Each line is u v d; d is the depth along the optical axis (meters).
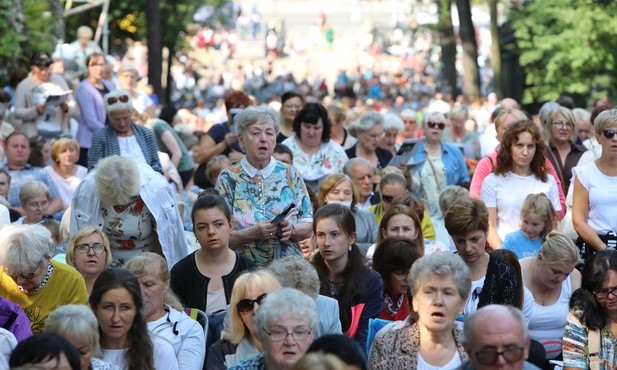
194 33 103.81
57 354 15.41
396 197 27.89
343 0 184.50
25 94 39.88
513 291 22.05
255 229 23.36
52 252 21.03
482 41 141.25
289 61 161.88
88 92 37.56
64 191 34.12
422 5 127.19
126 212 23.97
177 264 22.70
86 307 17.44
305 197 24.28
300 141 31.89
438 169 34.19
